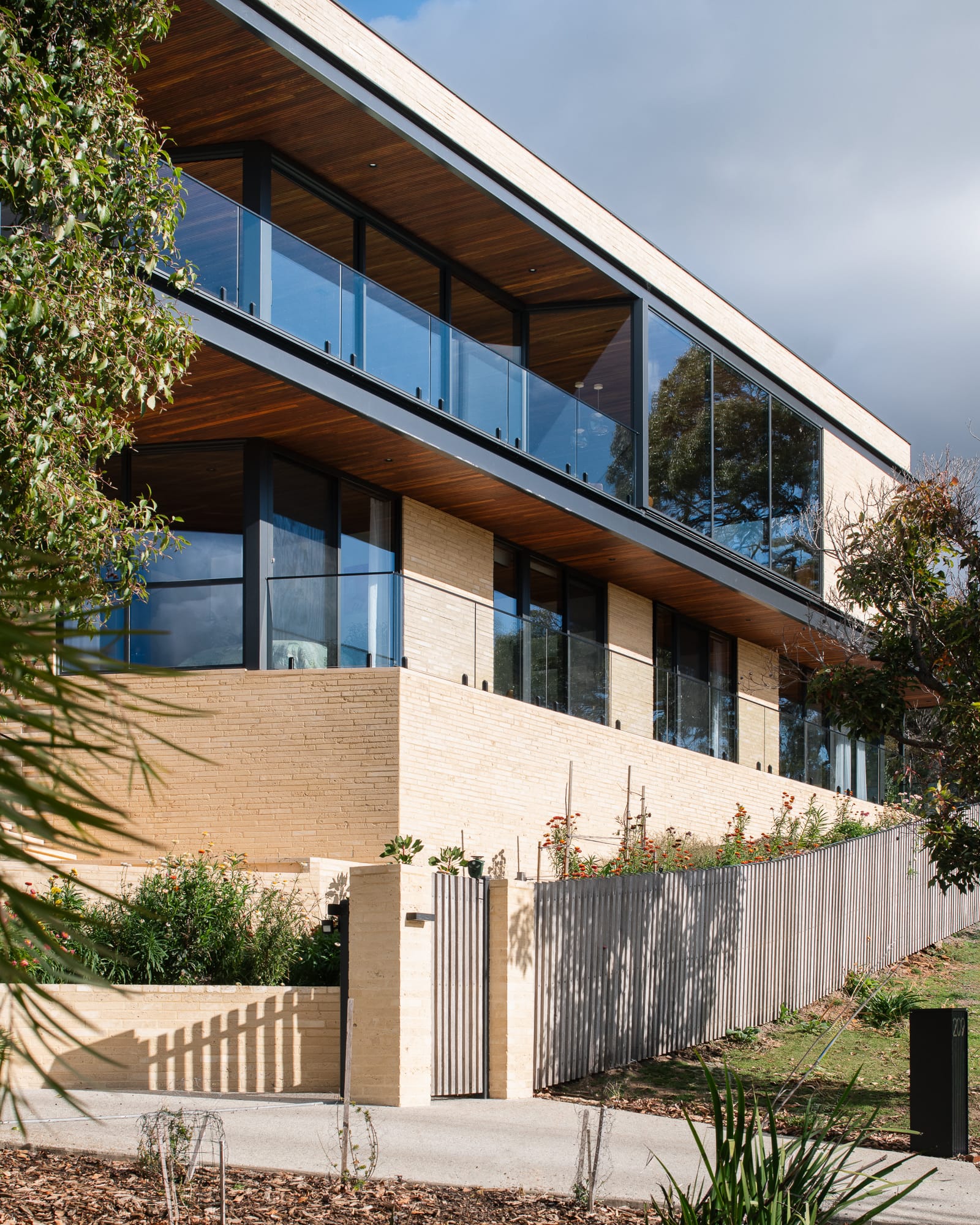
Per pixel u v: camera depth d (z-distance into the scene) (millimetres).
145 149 8586
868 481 27297
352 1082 10359
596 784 18375
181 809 14828
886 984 17234
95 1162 7305
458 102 16750
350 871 10758
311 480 16516
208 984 11008
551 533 19453
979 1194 8086
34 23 7926
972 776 12836
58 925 1165
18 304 7023
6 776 1050
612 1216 6852
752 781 22562
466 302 19953
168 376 8953
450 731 15414
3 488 7113
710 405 21891
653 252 20625
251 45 14000
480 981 11312
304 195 16938
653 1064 13109
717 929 14742
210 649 15445
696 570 21109
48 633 1080
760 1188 4973
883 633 13805
